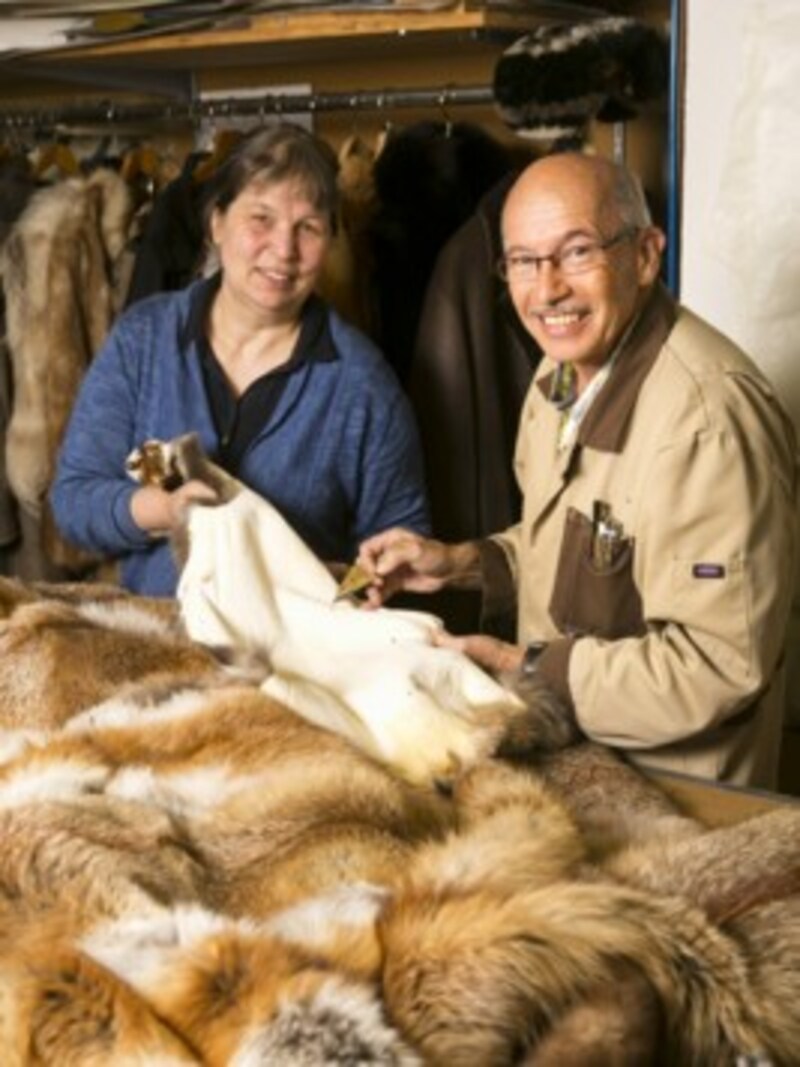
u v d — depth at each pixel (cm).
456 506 251
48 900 107
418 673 145
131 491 219
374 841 114
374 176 269
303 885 108
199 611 161
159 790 124
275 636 161
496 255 246
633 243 160
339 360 222
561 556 170
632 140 285
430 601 251
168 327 226
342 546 230
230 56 292
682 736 152
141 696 142
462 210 265
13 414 296
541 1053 90
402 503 230
